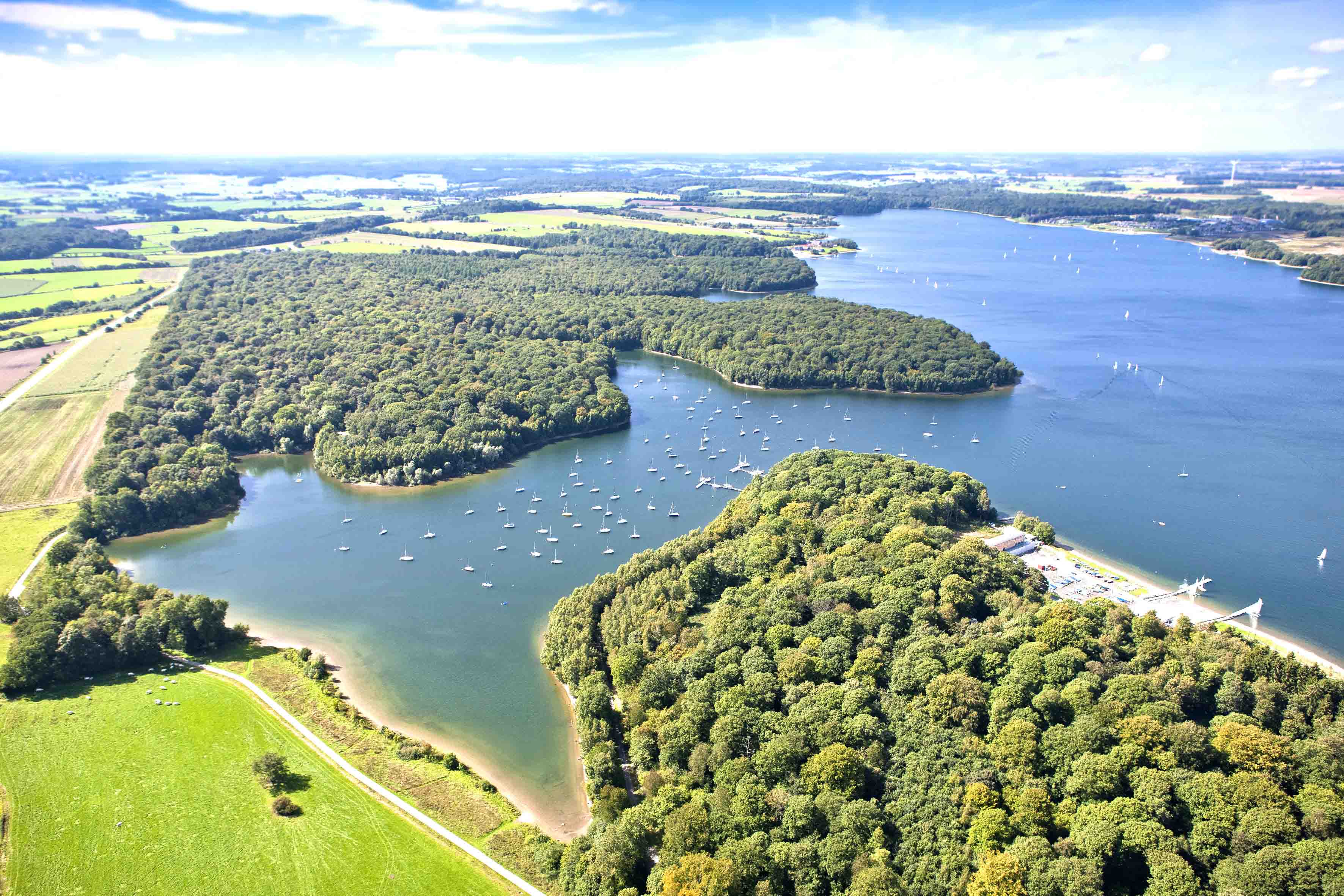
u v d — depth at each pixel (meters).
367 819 170.88
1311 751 155.12
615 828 156.00
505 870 160.00
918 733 172.38
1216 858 139.88
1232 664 186.25
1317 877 129.12
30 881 153.75
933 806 156.25
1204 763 156.50
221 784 179.25
